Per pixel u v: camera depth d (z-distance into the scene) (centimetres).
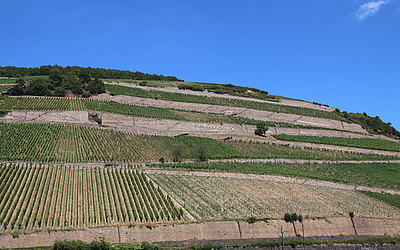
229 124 13762
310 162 11088
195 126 13000
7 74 16325
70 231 5794
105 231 5941
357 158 11931
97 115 12125
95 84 14662
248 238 6550
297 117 15825
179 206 6994
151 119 12706
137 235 6047
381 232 7656
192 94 16450
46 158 8638
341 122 16162
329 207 7950
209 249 5981
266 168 9688
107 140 10569
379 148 13300
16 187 6881
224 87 18300
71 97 13612
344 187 9262
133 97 14675
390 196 9112
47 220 6053
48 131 10394
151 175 8319
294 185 8862
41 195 6794
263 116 15400
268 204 7619
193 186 8012
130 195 7138
